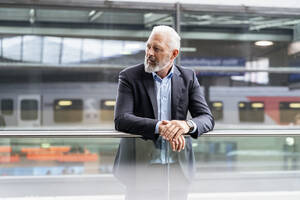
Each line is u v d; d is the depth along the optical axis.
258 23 6.49
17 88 6.50
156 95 2.31
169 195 2.38
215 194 2.43
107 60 6.43
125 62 6.41
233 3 6.40
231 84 6.59
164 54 2.25
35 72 6.46
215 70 6.50
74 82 6.52
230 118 6.66
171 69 2.33
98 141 2.38
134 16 6.30
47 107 6.61
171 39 2.27
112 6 6.31
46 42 6.37
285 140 2.57
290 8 6.53
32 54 6.40
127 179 2.36
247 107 6.67
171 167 2.37
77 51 6.41
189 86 2.39
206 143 2.43
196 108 2.36
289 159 2.57
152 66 2.26
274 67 6.64
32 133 2.37
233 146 2.48
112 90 6.55
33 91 6.53
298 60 6.64
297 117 6.75
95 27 6.34
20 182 2.34
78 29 6.35
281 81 6.66
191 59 6.39
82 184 2.37
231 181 2.47
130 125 2.20
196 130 2.21
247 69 6.58
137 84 2.29
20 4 6.29
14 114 6.59
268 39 6.53
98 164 2.37
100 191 2.36
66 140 2.37
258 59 6.56
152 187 2.36
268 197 2.52
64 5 6.32
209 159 2.42
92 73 6.47
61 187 2.36
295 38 6.59
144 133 2.19
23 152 2.35
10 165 2.35
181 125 2.15
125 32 6.33
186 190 2.39
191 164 2.40
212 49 6.42
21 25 6.32
